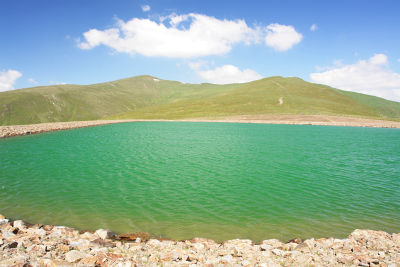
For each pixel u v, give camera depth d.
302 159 32.53
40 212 15.72
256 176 24.39
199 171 25.91
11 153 34.62
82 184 21.28
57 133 63.03
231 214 16.09
